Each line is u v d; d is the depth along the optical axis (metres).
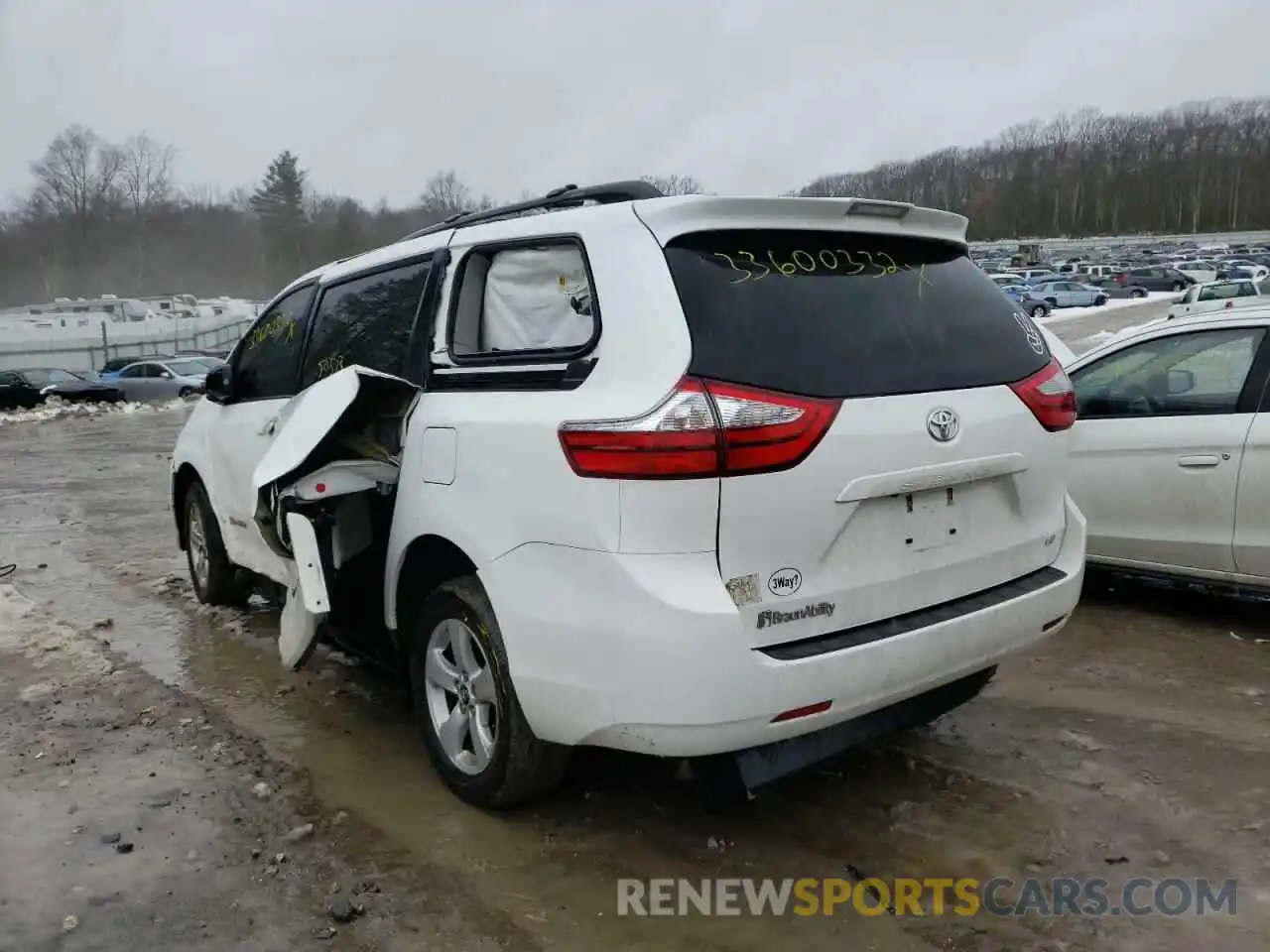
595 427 2.69
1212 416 5.03
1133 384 5.41
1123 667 4.64
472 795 3.37
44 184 104.50
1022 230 126.69
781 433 2.63
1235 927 2.71
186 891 2.98
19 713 4.40
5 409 26.00
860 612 2.85
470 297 3.45
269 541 3.97
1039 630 3.28
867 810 3.38
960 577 3.10
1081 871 3.00
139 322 63.03
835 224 3.07
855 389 2.80
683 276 2.76
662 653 2.57
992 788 3.51
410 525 3.39
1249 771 3.59
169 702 4.50
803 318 2.82
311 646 3.94
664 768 3.71
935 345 3.05
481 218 3.84
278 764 3.84
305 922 2.82
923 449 2.88
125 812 3.46
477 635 3.20
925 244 3.33
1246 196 118.25
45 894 2.97
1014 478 3.19
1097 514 5.48
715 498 2.59
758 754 2.87
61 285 102.25
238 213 112.00
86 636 5.56
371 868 3.09
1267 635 5.01
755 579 2.66
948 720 4.10
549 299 3.16
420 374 3.50
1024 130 149.75
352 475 3.62
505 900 2.91
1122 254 96.50
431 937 2.75
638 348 2.73
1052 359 3.44
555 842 3.22
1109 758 3.72
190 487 6.04
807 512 2.69
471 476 3.09
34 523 9.51
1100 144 136.88
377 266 4.09
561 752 3.15
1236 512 4.92
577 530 2.72
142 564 7.47
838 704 2.75
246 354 5.16
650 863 3.10
